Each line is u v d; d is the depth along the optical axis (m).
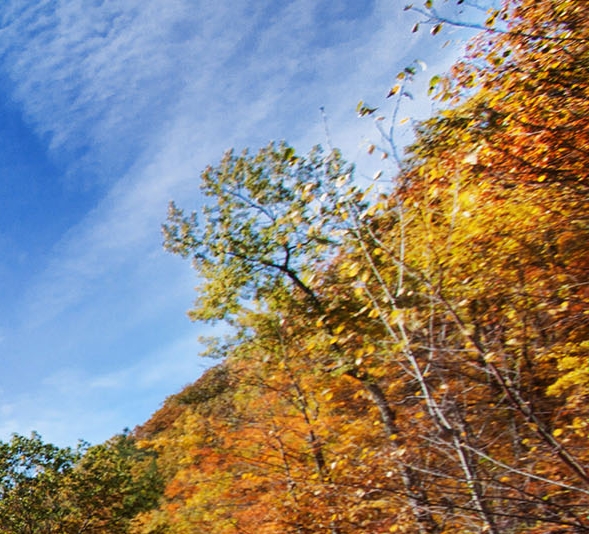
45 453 18.19
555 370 6.71
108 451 20.22
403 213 4.75
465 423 4.64
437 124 6.86
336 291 5.89
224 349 13.64
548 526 4.03
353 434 7.57
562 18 6.66
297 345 11.34
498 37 7.03
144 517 16.45
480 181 6.89
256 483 9.63
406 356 4.84
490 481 4.33
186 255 15.62
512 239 6.89
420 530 4.82
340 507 6.53
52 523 17.66
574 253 7.11
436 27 5.20
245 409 11.04
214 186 15.12
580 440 5.31
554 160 6.80
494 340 4.57
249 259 14.40
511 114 6.88
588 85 6.50
